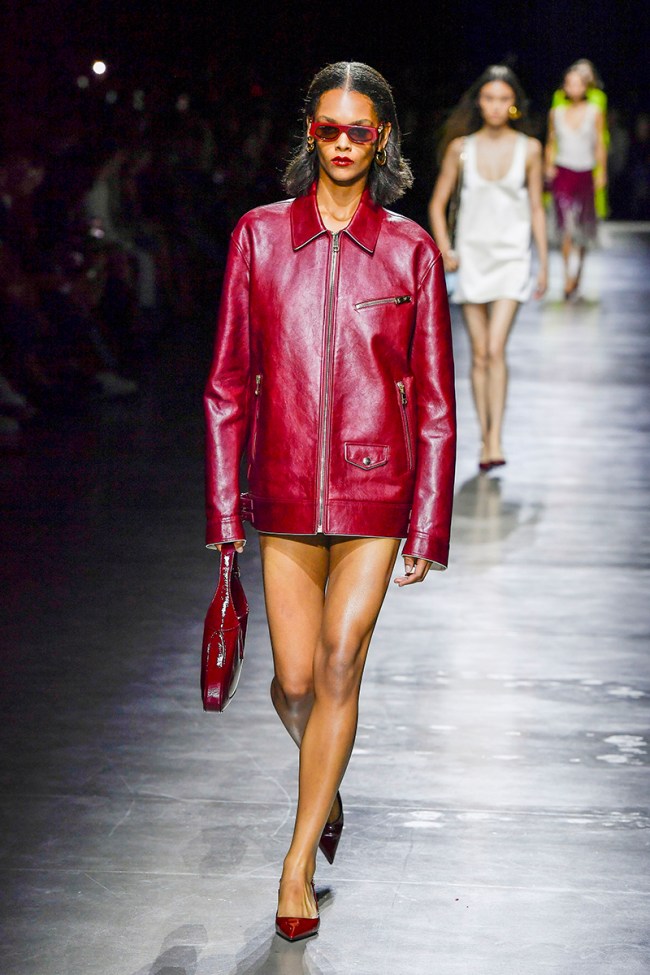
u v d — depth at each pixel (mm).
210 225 40656
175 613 14922
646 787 10875
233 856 9695
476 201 20656
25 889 9234
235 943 8641
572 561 16953
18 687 12797
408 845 9898
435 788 10789
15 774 10977
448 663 13516
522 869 9570
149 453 22469
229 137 43062
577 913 9016
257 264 8812
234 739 11703
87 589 15688
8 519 18531
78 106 30984
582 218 41625
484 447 21531
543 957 8508
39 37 30000
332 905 9102
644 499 19906
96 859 9633
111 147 31750
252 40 46406
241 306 8906
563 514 19078
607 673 13281
